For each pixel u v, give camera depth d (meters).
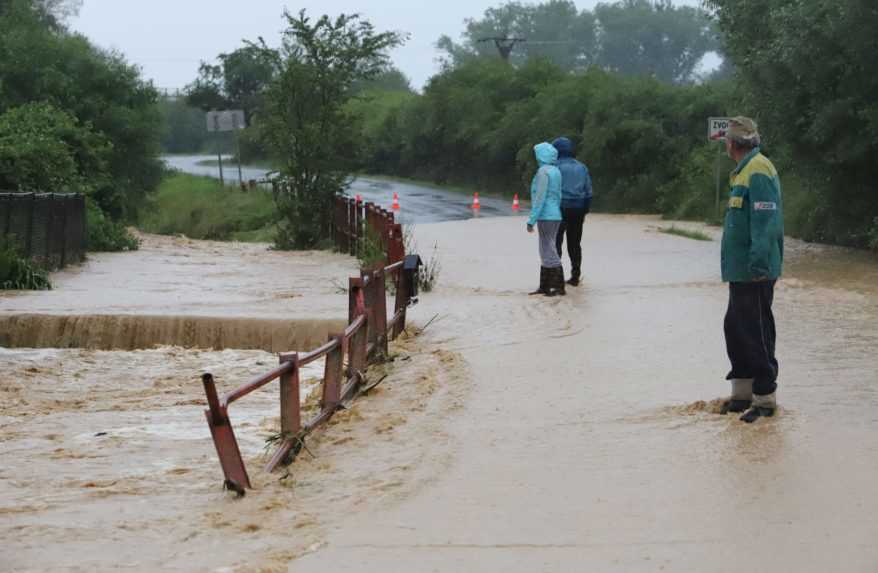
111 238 46.53
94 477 12.81
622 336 21.23
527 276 31.83
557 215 26.95
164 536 10.31
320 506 11.25
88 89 64.06
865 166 37.41
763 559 9.55
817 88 35.44
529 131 89.44
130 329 24.78
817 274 31.95
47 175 44.44
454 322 23.41
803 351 19.06
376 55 49.81
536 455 13.02
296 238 48.97
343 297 28.50
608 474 12.16
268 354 23.56
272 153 50.94
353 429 14.65
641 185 75.88
